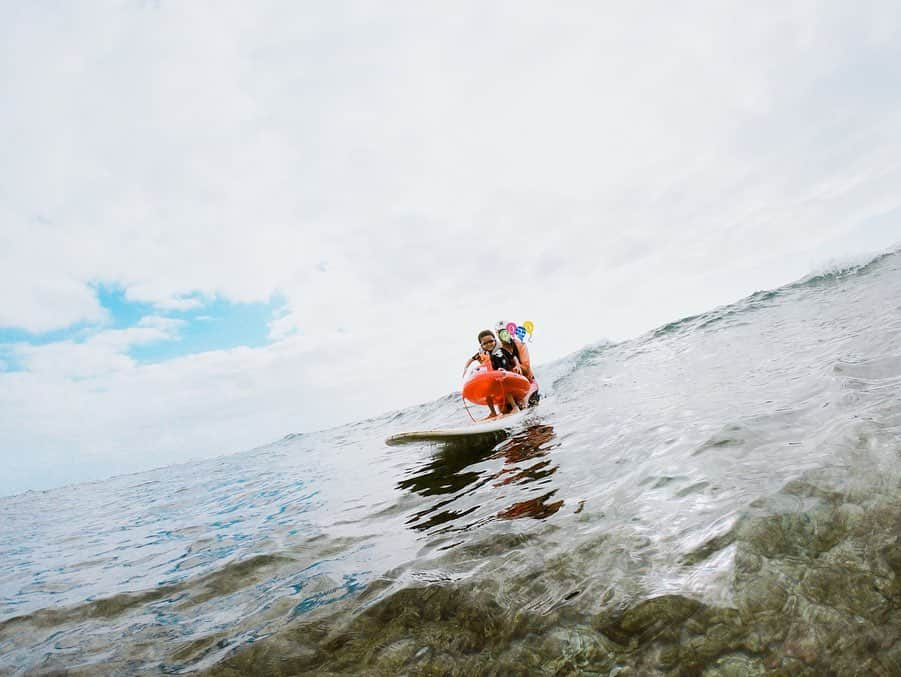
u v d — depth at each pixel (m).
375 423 17.62
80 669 1.66
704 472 2.12
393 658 1.37
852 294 6.99
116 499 10.15
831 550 1.32
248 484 7.32
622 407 4.74
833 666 1.01
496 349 7.41
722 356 5.96
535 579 1.60
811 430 2.20
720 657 1.10
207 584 2.39
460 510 2.73
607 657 1.18
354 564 2.21
